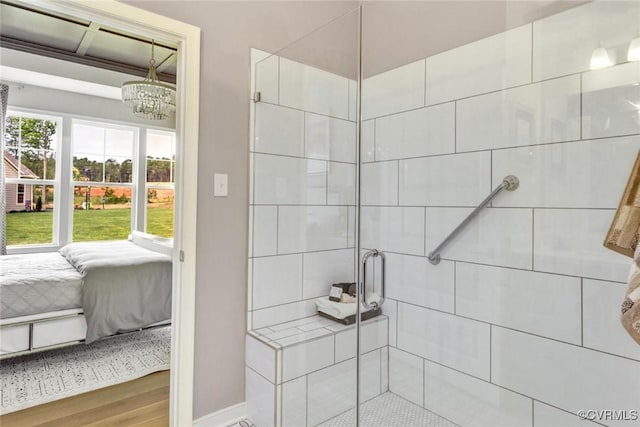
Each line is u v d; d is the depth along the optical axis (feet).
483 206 5.29
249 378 5.82
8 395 6.55
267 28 6.17
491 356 5.24
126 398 6.61
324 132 6.59
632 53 3.93
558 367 4.56
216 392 5.62
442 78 5.82
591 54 4.24
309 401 5.62
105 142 15.53
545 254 4.66
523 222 4.87
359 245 6.73
